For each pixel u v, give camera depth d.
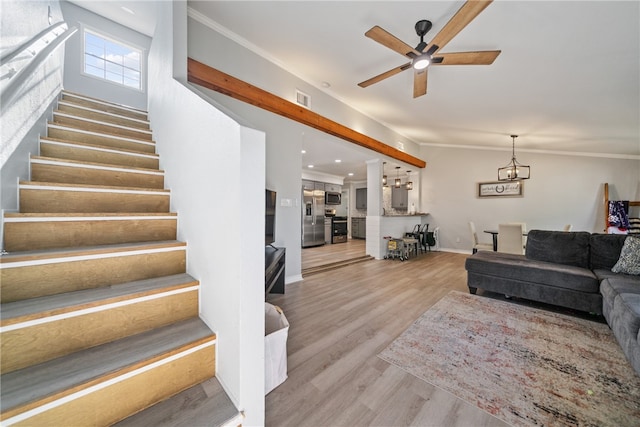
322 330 2.27
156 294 1.26
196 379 1.15
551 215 5.65
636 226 4.81
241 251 1.03
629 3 1.74
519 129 4.56
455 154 6.85
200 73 2.61
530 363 1.79
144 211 1.88
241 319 1.03
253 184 1.06
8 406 0.75
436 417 1.33
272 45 3.07
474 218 6.55
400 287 3.57
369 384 1.57
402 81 3.47
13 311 0.97
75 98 2.94
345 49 3.00
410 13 2.28
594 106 3.21
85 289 1.25
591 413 1.35
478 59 2.20
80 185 1.63
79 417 0.86
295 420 1.29
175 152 1.88
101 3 4.06
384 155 5.78
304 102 3.80
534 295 2.85
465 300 3.06
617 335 1.96
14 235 1.25
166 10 2.32
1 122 1.26
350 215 10.02
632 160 4.97
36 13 1.62
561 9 1.88
